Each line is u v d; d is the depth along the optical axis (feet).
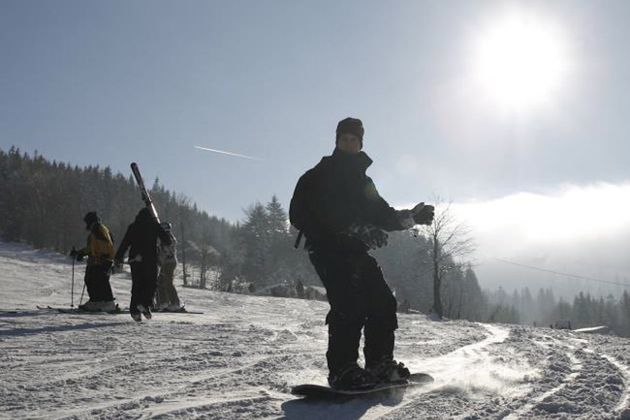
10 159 367.45
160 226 25.64
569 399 9.07
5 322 21.50
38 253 207.82
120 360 12.96
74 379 10.53
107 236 29.22
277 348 15.56
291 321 27.20
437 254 121.60
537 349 17.31
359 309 9.78
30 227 280.92
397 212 10.65
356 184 10.48
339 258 10.05
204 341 16.90
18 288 60.90
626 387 10.20
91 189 371.76
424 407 8.45
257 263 251.19
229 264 245.65
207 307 44.19
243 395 9.28
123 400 8.84
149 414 7.89
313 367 12.36
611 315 420.77
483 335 22.90
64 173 377.71
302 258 263.70
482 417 7.89
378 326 10.05
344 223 10.14
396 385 9.21
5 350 14.29
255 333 19.63
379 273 10.30
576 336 23.79
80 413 7.93
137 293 24.79
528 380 10.76
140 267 24.82
